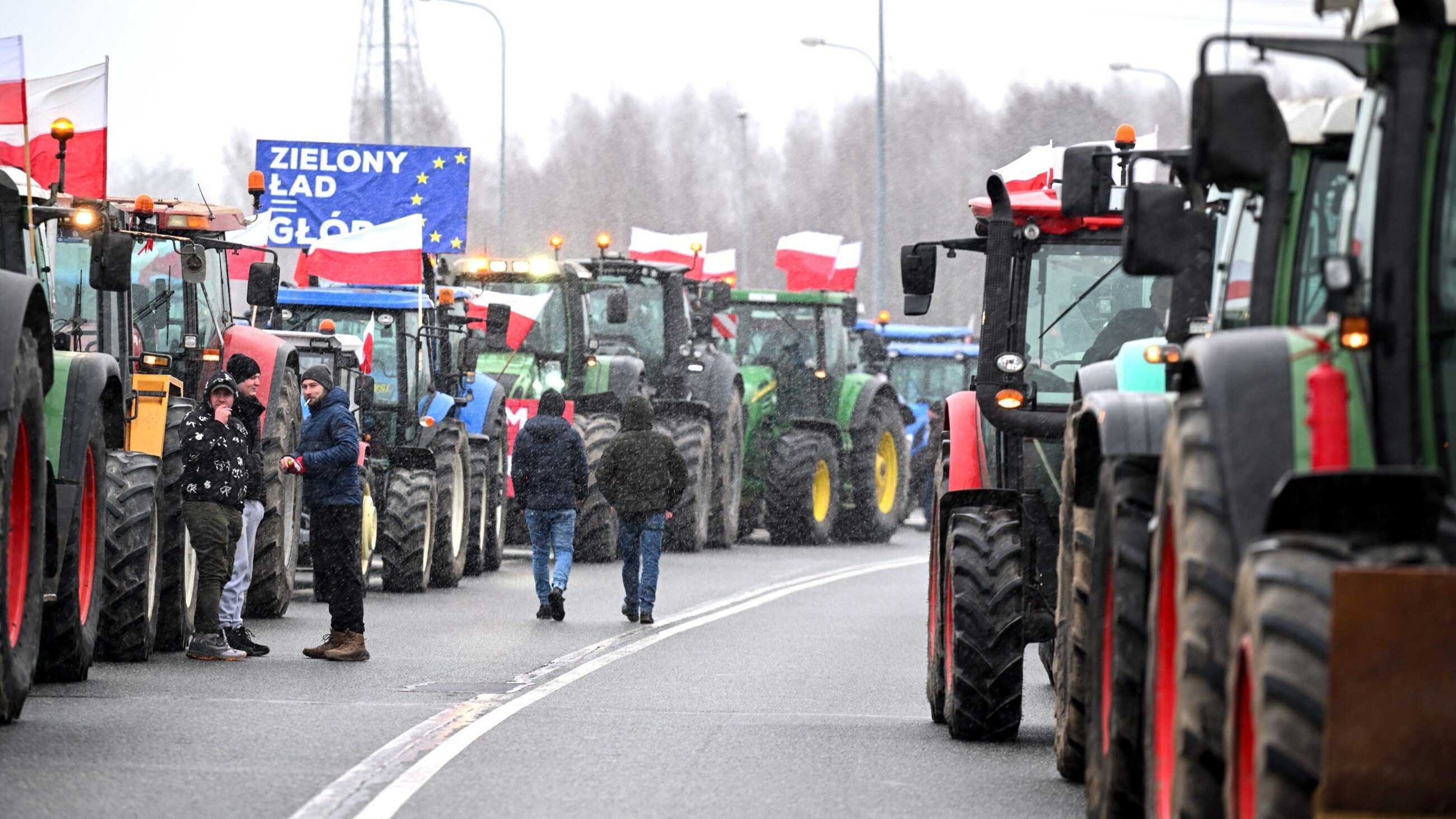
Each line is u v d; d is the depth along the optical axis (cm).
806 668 3012
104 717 2261
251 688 2598
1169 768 1386
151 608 2917
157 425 3003
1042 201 2420
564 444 3769
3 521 2052
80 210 2623
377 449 4619
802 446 6353
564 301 5591
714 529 6019
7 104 2553
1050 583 2336
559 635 3472
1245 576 1115
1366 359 1212
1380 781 1000
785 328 6756
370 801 1786
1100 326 2394
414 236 4694
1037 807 1841
